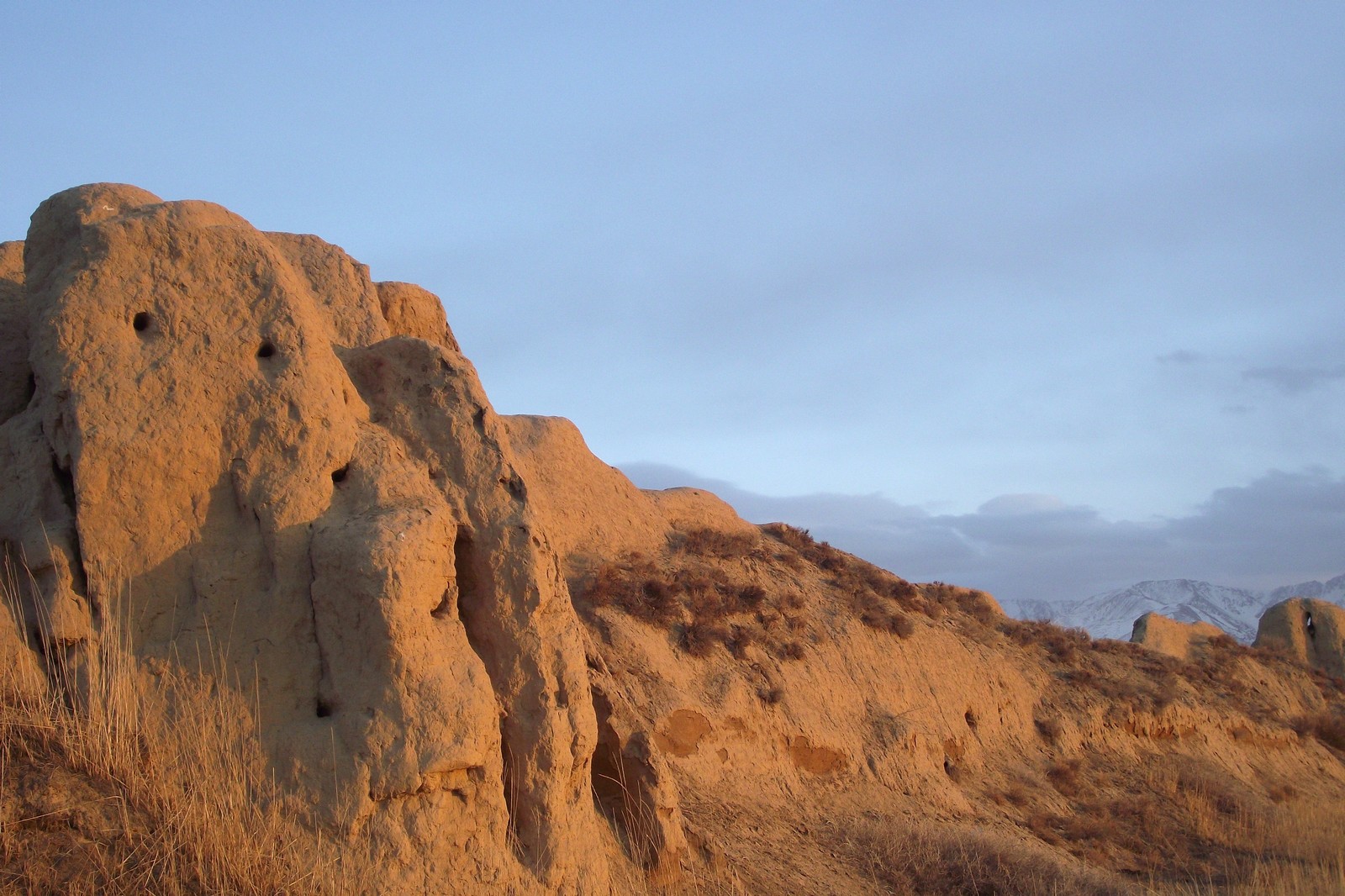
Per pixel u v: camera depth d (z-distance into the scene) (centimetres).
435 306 1228
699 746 1492
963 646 2258
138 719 756
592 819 933
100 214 908
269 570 830
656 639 1628
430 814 772
